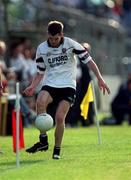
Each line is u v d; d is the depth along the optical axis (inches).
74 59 1268.5
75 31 2997.0
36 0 2992.1
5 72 2368.4
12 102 2082.9
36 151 1309.1
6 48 2817.4
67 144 1536.7
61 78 1254.3
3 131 2032.5
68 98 1243.8
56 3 3191.4
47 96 1239.5
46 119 1216.2
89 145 1513.3
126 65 3142.2
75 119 2263.8
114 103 2566.4
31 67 2493.8
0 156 1362.0
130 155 1312.7
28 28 2901.1
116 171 1115.3
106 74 3048.7
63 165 1182.9
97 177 1058.7
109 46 3248.0
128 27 3644.2
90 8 3353.8
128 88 2571.4
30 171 1121.4
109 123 2559.1
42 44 1264.8
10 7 2920.8
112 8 3457.2
